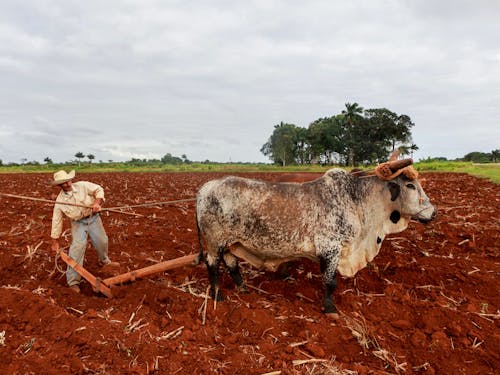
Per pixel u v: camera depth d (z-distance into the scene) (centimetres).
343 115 8850
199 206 530
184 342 423
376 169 532
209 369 375
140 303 521
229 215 511
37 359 374
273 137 10462
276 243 515
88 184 580
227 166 6022
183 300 521
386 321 498
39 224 965
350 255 534
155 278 619
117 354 392
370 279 631
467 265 672
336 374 380
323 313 513
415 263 682
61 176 537
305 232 508
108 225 958
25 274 622
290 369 385
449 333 469
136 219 1051
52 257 688
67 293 543
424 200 546
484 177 2325
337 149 8769
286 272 622
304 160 9906
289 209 506
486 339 455
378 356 423
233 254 562
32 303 472
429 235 860
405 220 569
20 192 1692
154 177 3033
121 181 2475
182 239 851
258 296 555
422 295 575
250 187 515
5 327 434
